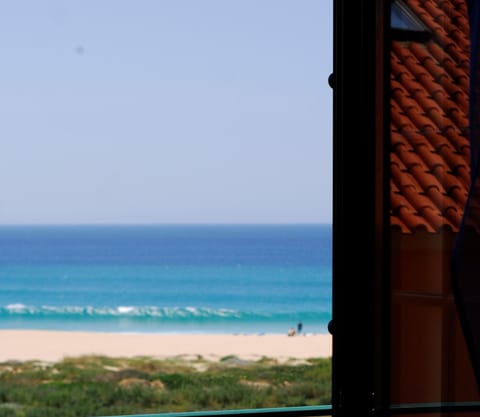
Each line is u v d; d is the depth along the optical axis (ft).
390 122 7.20
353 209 7.37
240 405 90.84
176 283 99.76
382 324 7.21
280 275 101.60
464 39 6.74
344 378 7.36
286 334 96.12
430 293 6.89
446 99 6.86
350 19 7.41
